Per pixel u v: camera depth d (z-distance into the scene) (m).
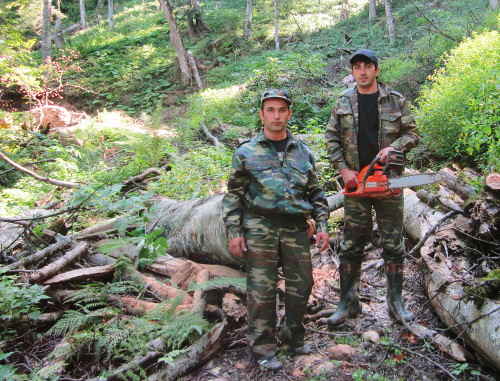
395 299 3.22
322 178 6.07
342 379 2.70
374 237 4.57
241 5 27.95
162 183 6.20
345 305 3.29
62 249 4.00
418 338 2.99
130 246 3.95
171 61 20.39
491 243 3.17
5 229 4.42
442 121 6.34
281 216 2.81
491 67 6.29
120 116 14.24
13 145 9.54
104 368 2.82
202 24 23.38
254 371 2.81
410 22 17.94
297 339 2.94
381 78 11.38
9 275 3.52
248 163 2.80
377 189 2.91
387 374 2.71
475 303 2.66
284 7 24.28
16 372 2.83
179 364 2.75
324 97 11.13
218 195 4.31
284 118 2.80
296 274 2.83
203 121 11.05
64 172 7.19
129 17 29.70
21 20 19.64
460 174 4.58
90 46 23.19
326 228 2.93
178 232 4.25
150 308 3.27
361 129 3.10
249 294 2.82
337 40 18.42
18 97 17.08
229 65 19.23
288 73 10.72
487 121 4.77
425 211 4.27
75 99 18.95
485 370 2.66
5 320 3.07
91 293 3.26
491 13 12.59
